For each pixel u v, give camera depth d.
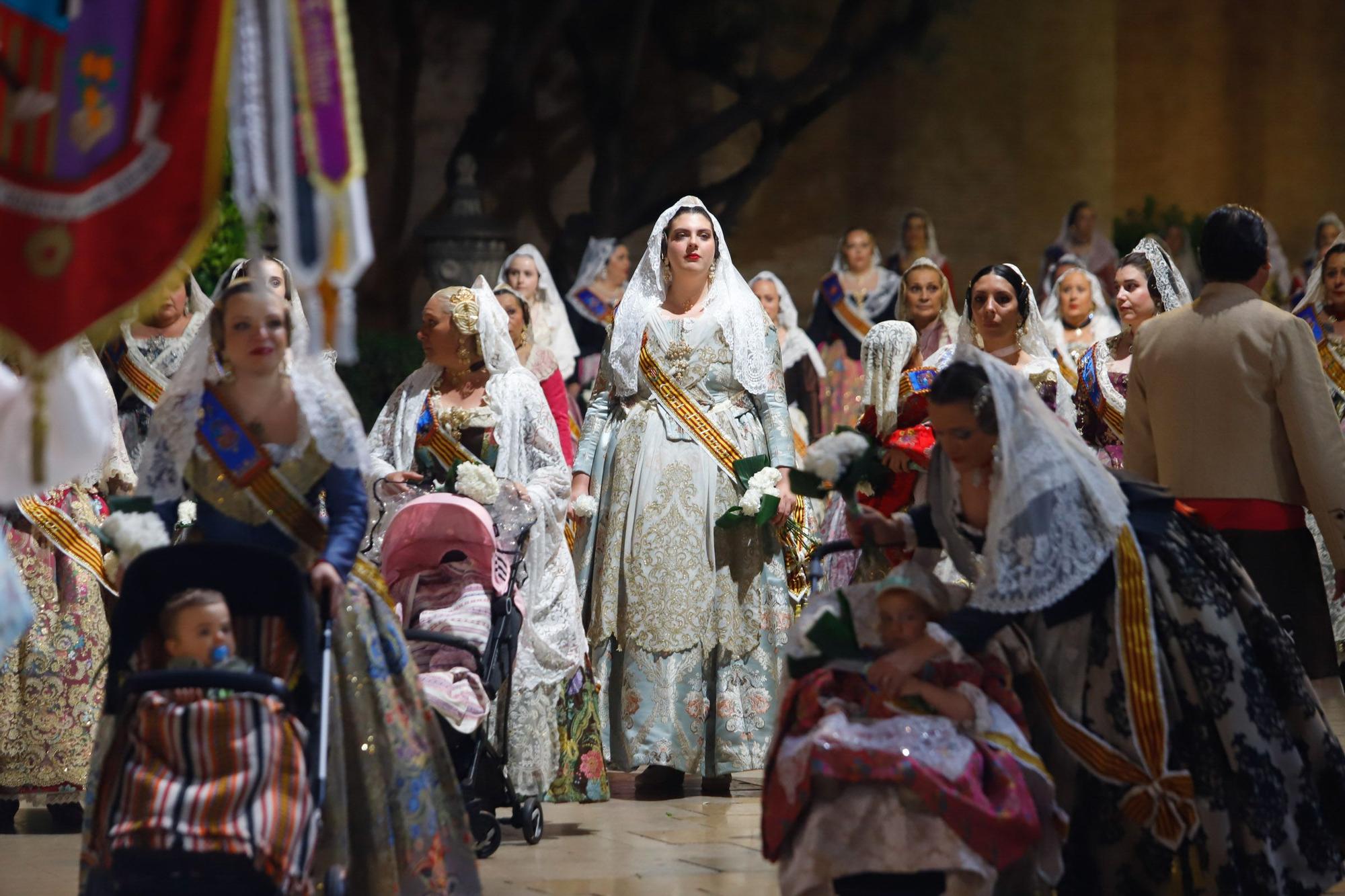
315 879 4.93
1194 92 30.48
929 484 5.34
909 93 25.91
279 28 4.24
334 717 5.05
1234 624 5.20
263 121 4.26
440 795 5.39
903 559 6.18
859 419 7.31
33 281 4.19
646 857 6.81
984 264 26.42
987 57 26.38
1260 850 5.04
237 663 4.86
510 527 7.00
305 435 5.24
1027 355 7.61
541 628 7.34
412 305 23.50
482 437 7.36
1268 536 6.38
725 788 8.41
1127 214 29.58
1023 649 5.15
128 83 4.25
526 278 14.23
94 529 7.70
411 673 5.38
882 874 4.84
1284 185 30.81
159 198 4.24
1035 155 26.69
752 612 8.26
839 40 23.36
